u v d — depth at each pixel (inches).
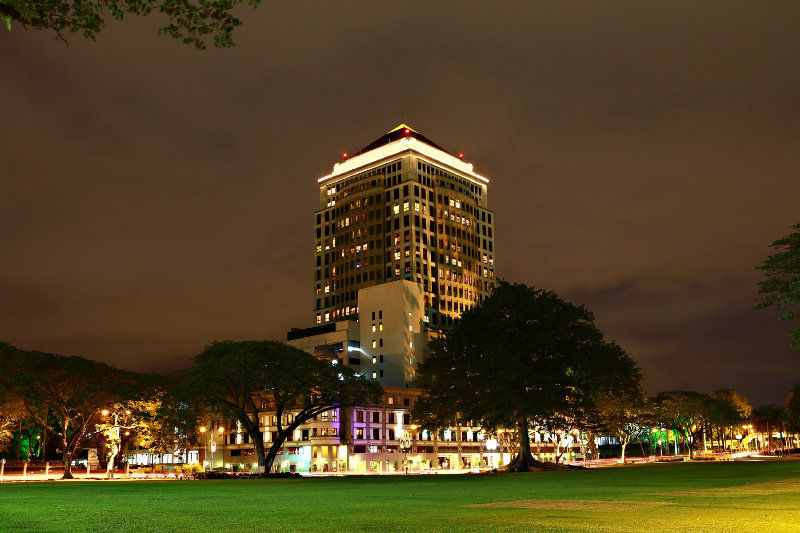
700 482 1537.9
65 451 3403.1
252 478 2960.1
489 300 3314.5
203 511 936.3
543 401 2920.8
